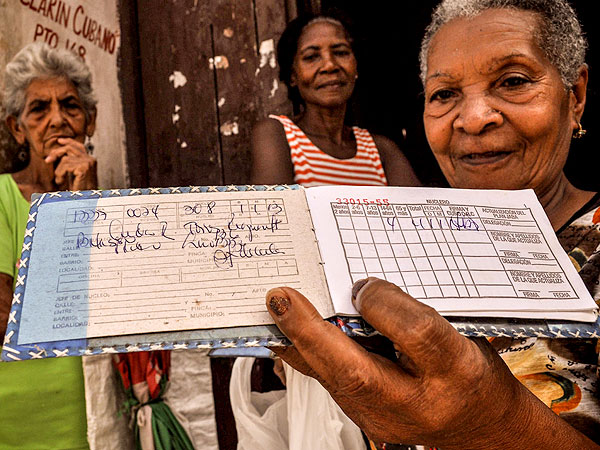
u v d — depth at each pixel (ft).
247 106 6.60
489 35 2.49
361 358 1.67
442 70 2.61
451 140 2.70
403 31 8.38
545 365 2.23
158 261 1.83
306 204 2.02
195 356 5.87
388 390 1.68
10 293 4.92
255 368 3.94
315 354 1.67
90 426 5.00
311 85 5.55
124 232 1.88
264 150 5.29
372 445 2.75
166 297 1.77
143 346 1.69
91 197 1.96
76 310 1.72
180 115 6.79
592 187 6.75
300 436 3.06
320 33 5.56
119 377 5.39
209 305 1.77
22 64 5.40
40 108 5.49
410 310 1.64
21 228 5.11
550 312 1.87
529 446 1.85
